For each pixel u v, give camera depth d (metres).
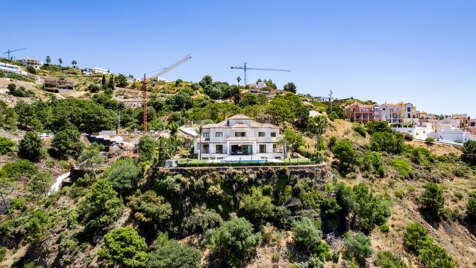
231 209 51.88
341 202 55.75
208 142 71.38
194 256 43.00
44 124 102.38
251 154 71.69
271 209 50.53
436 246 49.44
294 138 77.06
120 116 126.75
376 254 49.97
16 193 65.00
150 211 48.84
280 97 123.00
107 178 59.97
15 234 55.66
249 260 45.38
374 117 137.25
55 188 71.12
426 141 111.81
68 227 53.72
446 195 71.69
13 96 137.12
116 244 42.22
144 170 59.19
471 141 96.56
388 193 69.25
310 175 56.50
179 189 51.94
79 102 123.31
